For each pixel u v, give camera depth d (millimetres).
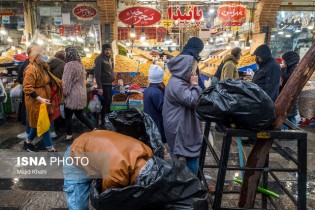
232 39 9242
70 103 4254
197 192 1577
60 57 5004
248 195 1999
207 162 3773
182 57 2357
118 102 5477
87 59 6758
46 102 3561
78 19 7855
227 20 6930
